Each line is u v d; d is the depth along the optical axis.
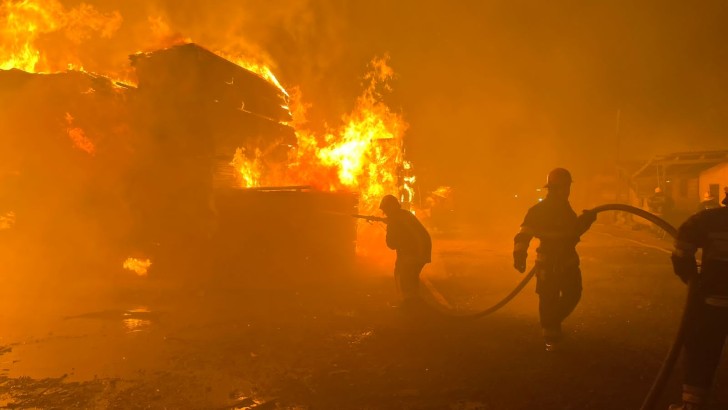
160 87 10.17
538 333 6.20
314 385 4.62
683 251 3.93
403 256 7.04
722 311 3.78
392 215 7.18
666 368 3.71
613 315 7.12
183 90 10.10
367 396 4.38
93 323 6.66
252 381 4.72
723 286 3.80
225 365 5.13
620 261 13.10
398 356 5.38
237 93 10.90
